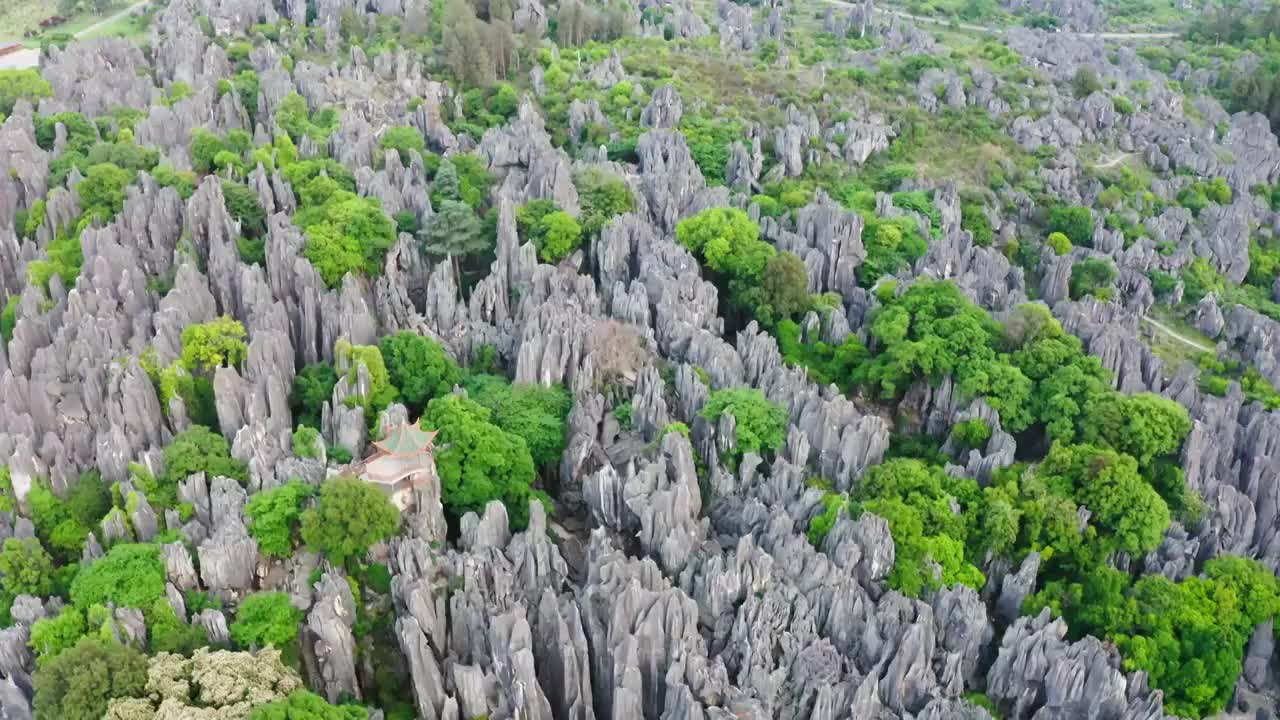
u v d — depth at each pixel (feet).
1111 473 376.27
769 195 549.13
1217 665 340.59
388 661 315.78
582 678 299.79
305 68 594.24
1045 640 332.80
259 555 322.96
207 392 379.55
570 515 378.53
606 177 501.56
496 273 443.32
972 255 513.45
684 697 291.17
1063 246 529.45
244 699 269.85
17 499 341.21
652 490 360.48
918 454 417.69
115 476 346.74
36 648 292.20
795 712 313.73
